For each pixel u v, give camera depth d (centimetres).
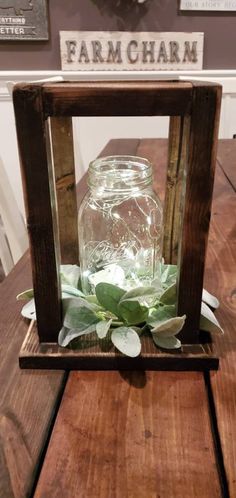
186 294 38
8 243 90
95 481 28
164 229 47
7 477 28
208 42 160
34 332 41
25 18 153
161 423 33
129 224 44
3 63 162
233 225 71
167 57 161
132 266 44
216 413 33
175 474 28
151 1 152
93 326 39
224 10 155
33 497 27
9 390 36
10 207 88
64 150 44
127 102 32
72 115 32
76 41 157
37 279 37
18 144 33
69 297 40
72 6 153
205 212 35
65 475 28
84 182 91
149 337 40
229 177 97
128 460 29
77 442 31
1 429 32
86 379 37
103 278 43
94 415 33
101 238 45
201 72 162
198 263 37
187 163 33
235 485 28
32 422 33
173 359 38
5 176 87
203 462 29
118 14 154
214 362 38
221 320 45
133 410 34
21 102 31
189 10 154
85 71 162
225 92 162
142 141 134
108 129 172
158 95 31
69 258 50
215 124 32
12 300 49
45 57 161
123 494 27
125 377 37
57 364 38
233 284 52
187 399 35
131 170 42
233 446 30
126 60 160
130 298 39
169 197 45
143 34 157
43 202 35
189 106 31
